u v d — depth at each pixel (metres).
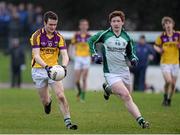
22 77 83.31
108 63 30.22
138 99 49.16
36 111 39.53
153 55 64.31
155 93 57.12
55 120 34.22
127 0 95.38
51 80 30.17
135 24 94.62
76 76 50.00
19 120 34.25
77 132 28.69
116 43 30.00
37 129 30.08
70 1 99.25
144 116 36.19
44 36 30.34
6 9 86.06
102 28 98.25
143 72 62.66
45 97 32.25
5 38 88.38
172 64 44.44
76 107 42.03
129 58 30.56
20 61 72.12
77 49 51.00
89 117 35.72
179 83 65.75
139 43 62.31
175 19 91.25
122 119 34.72
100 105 43.78
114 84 29.88
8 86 78.50
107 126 31.42
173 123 32.78
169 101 43.75
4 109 41.12
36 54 30.06
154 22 93.12
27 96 53.50
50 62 30.66
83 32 51.25
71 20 99.69
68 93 56.84
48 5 100.12
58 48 30.73
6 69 87.44
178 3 91.12
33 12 83.19
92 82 68.81
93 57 30.14
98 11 98.38
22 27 83.44
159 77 67.94
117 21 29.92
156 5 92.56
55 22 30.05
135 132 28.77
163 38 44.56
